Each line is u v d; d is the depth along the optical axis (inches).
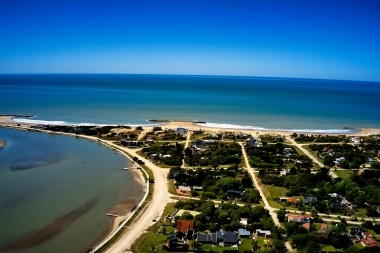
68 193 4490.7
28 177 5032.0
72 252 3132.4
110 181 5014.8
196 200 4237.2
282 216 3698.3
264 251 3004.4
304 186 4616.1
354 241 3282.5
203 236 3282.5
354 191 4345.5
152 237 3348.9
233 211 3786.9
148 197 4392.2
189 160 5841.5
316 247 3065.9
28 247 3186.5
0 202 4101.9
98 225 3671.3
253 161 5797.2
